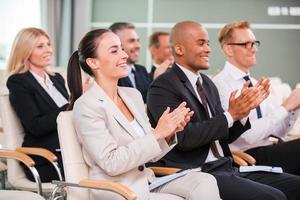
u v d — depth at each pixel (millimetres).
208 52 2922
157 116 2758
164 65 4602
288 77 8164
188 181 2449
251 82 3379
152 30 8133
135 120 2518
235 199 2590
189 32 2885
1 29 7586
